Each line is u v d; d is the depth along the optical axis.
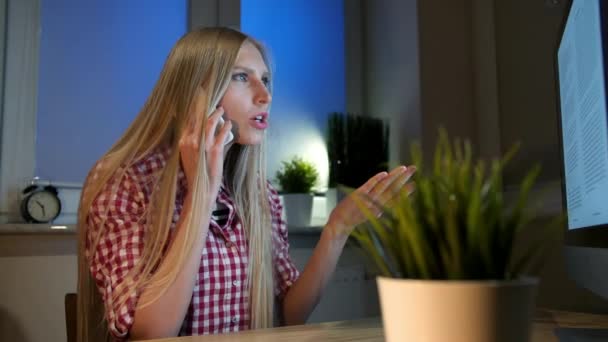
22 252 1.35
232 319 0.97
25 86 1.50
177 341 0.61
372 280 1.82
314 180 1.83
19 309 1.33
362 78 2.13
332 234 1.02
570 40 0.77
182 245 0.76
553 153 1.43
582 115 0.69
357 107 2.10
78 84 1.59
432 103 1.82
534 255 0.29
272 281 1.07
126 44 1.68
